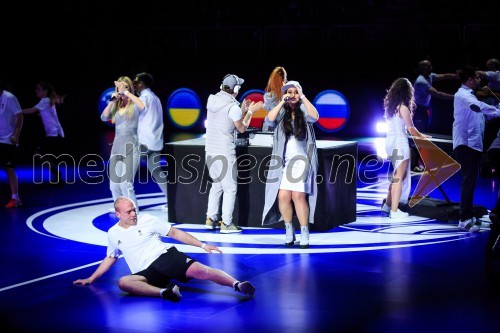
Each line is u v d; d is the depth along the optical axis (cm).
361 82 2320
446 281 823
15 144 1310
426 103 1611
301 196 986
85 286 825
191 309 736
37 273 888
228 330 674
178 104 2394
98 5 2538
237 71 2406
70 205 1334
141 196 1420
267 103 1109
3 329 691
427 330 666
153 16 2617
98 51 2436
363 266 893
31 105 2345
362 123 2309
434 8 2478
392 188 1188
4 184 1556
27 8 2392
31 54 2375
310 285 815
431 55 2295
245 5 2555
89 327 691
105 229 1134
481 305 736
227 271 880
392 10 2494
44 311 740
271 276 855
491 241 805
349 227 1125
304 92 2352
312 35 2384
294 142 980
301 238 994
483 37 2253
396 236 1058
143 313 727
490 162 1088
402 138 1174
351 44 2366
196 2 2584
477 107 1054
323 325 683
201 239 1058
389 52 2333
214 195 1113
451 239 1035
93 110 2377
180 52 2438
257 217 1133
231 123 1080
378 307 734
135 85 1226
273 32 2403
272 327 679
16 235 1098
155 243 796
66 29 2425
